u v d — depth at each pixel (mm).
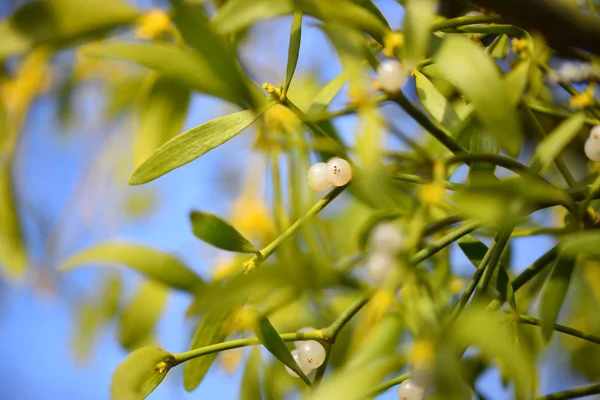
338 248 688
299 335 544
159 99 601
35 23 503
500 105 471
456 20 535
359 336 603
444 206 554
